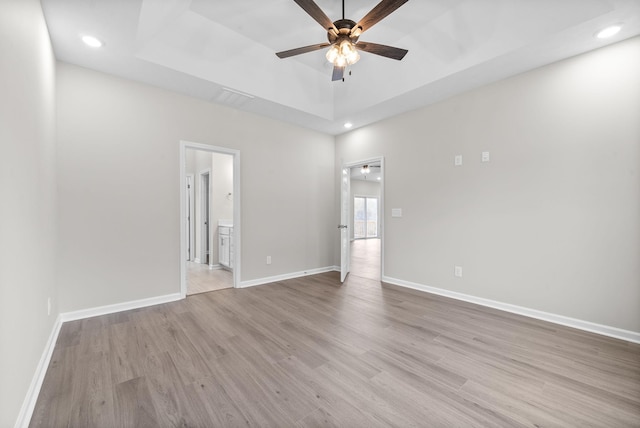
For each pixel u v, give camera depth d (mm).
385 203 4281
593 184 2490
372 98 3736
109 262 2910
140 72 2898
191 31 2842
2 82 1189
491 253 3131
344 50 2260
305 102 3982
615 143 2381
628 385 1707
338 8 2744
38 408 1496
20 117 1444
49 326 2139
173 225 3330
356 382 1745
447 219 3521
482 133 3193
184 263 3414
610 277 2414
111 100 2932
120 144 2980
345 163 4590
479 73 2908
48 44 2203
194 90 3324
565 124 2629
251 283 4066
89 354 2070
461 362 1979
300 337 2375
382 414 1468
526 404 1542
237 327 2576
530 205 2846
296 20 2910
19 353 1367
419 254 3832
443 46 2916
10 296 1252
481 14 2578
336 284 4145
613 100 2385
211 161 5273
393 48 2297
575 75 2576
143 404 1540
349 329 2539
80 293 2750
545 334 2428
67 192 2678
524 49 2475
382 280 4316
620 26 2164
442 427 1376
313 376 1809
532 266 2836
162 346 2203
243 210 3992
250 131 4039
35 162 1756
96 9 2016
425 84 3164
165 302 3266
